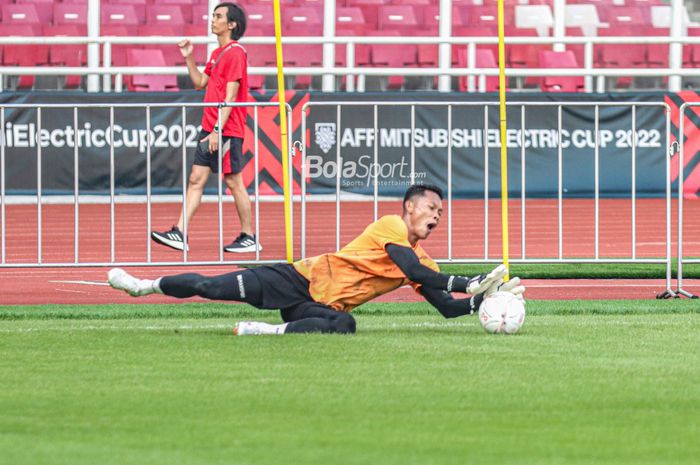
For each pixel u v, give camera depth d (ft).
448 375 52.70
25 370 54.13
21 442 40.70
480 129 155.33
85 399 47.83
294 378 52.03
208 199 152.87
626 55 189.88
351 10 199.41
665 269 95.96
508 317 64.75
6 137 150.41
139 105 86.33
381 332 65.62
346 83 165.99
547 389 49.83
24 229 128.06
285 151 80.84
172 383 51.01
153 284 63.93
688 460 38.65
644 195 158.71
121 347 60.18
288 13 193.57
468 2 208.85
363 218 137.39
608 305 77.56
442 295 66.18
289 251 80.02
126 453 39.06
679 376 52.70
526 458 38.68
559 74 159.84
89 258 104.42
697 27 198.18
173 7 195.93
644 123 157.79
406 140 152.66
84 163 151.02
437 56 185.88
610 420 44.37
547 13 200.23
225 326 68.08
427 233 65.10
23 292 86.58
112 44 175.52
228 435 41.83
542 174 157.38
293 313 65.16
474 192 155.74
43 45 178.91
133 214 142.41
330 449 39.78
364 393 48.93
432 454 39.14
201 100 151.84
